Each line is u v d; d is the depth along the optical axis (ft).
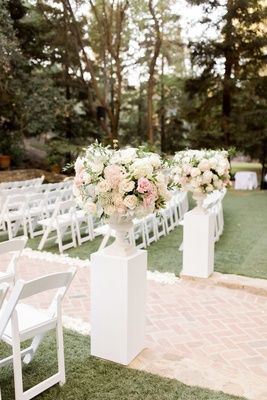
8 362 9.69
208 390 9.69
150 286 17.06
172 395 9.44
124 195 10.33
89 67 61.11
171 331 13.20
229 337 12.87
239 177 58.08
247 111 61.72
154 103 80.02
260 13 59.06
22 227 28.94
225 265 19.71
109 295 10.86
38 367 10.57
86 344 11.97
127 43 67.41
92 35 67.77
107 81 70.13
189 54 65.16
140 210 10.34
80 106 68.74
